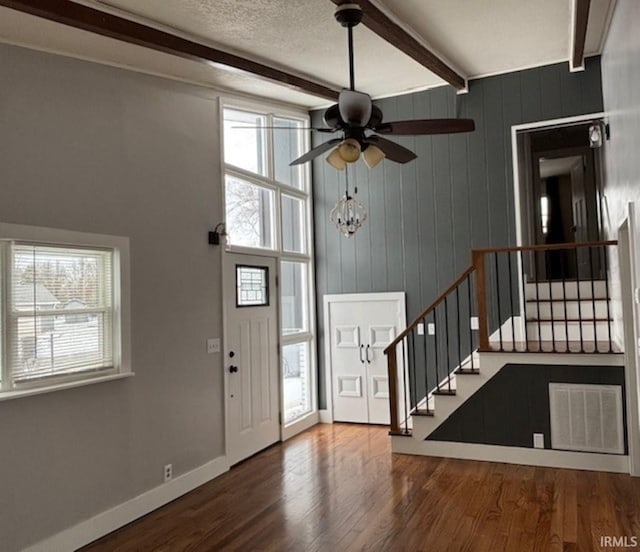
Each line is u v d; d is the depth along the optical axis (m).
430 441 5.18
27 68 3.37
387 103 6.29
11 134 3.24
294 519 3.83
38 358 3.37
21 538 3.17
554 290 6.18
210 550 3.43
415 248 6.19
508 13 4.31
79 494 3.55
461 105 5.95
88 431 3.63
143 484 4.05
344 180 6.57
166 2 3.48
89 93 3.78
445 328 6.01
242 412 5.27
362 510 3.94
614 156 4.66
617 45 4.18
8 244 3.22
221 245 5.05
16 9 2.89
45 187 3.42
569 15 4.38
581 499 4.00
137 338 4.07
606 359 4.59
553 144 6.60
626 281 4.41
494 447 4.96
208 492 4.44
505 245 5.77
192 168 4.74
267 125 5.95
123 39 3.51
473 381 5.02
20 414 3.21
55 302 3.49
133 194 4.09
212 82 4.94
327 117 3.42
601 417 4.61
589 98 5.42
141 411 4.07
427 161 6.13
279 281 5.97
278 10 3.79
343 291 6.56
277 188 6.04
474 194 5.91
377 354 6.41
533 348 5.02
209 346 4.83
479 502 4.01
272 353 5.82
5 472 3.11
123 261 3.95
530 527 3.57
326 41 4.46
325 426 6.48
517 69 5.68
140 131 4.19
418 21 4.40
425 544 3.39
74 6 3.12
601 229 6.23
